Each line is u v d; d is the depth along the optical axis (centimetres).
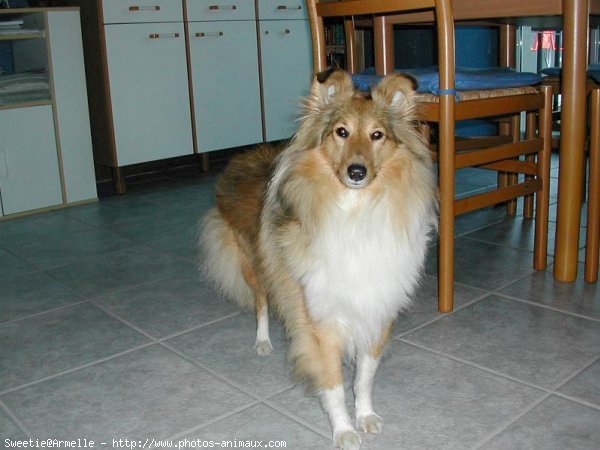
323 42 348
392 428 233
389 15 413
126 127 604
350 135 220
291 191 228
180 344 305
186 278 392
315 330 227
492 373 268
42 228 509
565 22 323
